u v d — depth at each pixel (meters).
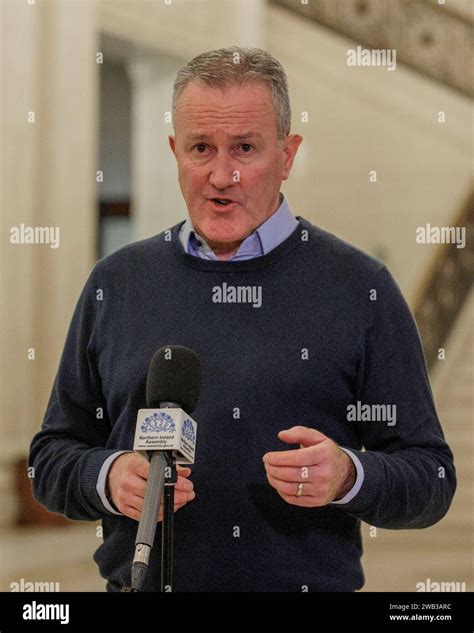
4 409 7.59
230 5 9.25
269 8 9.86
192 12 8.92
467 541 8.53
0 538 7.27
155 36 8.63
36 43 7.76
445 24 10.77
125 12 8.40
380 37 10.52
